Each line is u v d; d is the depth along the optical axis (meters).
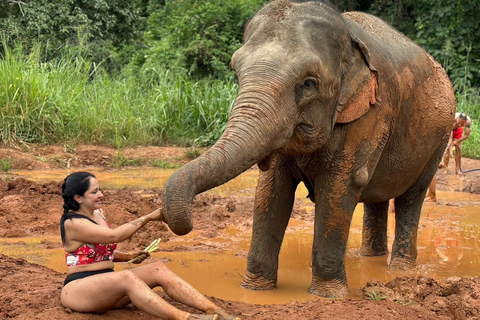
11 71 14.46
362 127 5.38
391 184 6.36
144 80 19.08
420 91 6.31
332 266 5.57
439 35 21.14
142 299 4.10
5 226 7.75
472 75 21.27
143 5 32.94
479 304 5.02
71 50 18.23
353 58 5.18
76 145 14.55
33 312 4.41
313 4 5.05
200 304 4.22
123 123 15.66
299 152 5.05
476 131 17.17
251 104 4.49
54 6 20.03
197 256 6.91
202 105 17.33
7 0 20.02
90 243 4.40
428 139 6.52
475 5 21.27
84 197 4.41
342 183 5.40
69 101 15.27
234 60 4.84
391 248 7.71
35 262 6.39
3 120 13.84
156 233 7.79
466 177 13.02
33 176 11.62
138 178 12.06
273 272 5.83
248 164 4.39
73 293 4.32
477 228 8.77
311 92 4.80
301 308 4.98
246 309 4.96
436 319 4.80
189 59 21.97
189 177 4.12
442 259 7.19
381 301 5.18
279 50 4.71
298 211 9.36
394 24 24.33
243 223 8.47
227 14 22.58
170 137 16.58
